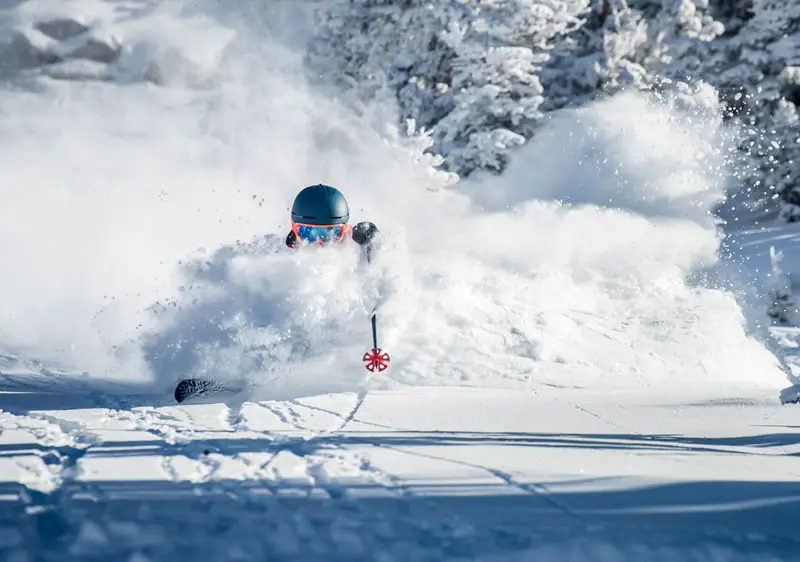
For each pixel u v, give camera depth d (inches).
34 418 874.1
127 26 5782.5
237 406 1024.9
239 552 406.3
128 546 414.9
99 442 722.2
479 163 3400.6
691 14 4045.3
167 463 627.2
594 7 4045.3
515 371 1364.4
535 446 733.9
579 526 468.8
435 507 505.7
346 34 3900.1
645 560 407.2
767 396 1165.7
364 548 418.6
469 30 3469.5
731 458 700.0
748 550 428.8
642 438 802.2
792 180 4148.6
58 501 507.5
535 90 3449.8
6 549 404.2
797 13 4367.6
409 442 745.0
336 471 603.2
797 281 2950.3
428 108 3634.4
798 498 548.4
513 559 403.9
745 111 4367.6
